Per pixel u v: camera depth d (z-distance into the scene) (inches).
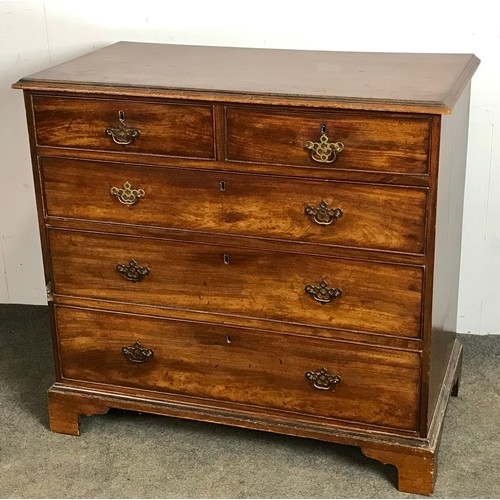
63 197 89.4
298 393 88.7
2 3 108.0
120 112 84.4
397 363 84.4
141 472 90.7
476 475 88.9
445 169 81.4
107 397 94.8
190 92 81.6
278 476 89.6
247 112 80.9
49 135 87.4
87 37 108.7
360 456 92.3
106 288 91.4
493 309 109.7
